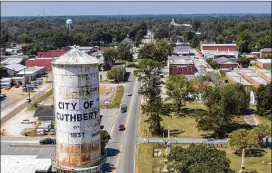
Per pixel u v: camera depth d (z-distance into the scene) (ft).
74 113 112.27
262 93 361.10
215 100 313.94
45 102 419.13
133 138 302.86
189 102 411.95
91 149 116.06
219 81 436.35
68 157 114.93
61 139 114.93
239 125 336.70
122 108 381.60
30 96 454.81
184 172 196.75
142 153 269.23
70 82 110.42
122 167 245.45
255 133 268.62
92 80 112.68
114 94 458.09
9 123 346.74
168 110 353.10
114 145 287.07
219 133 306.14
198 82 450.30
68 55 112.98
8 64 624.59
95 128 116.26
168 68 577.84
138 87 497.05
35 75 566.36
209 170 183.32
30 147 285.84
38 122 345.10
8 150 279.28
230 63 622.95
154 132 311.27
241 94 357.82
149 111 309.42
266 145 282.15
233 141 265.54
